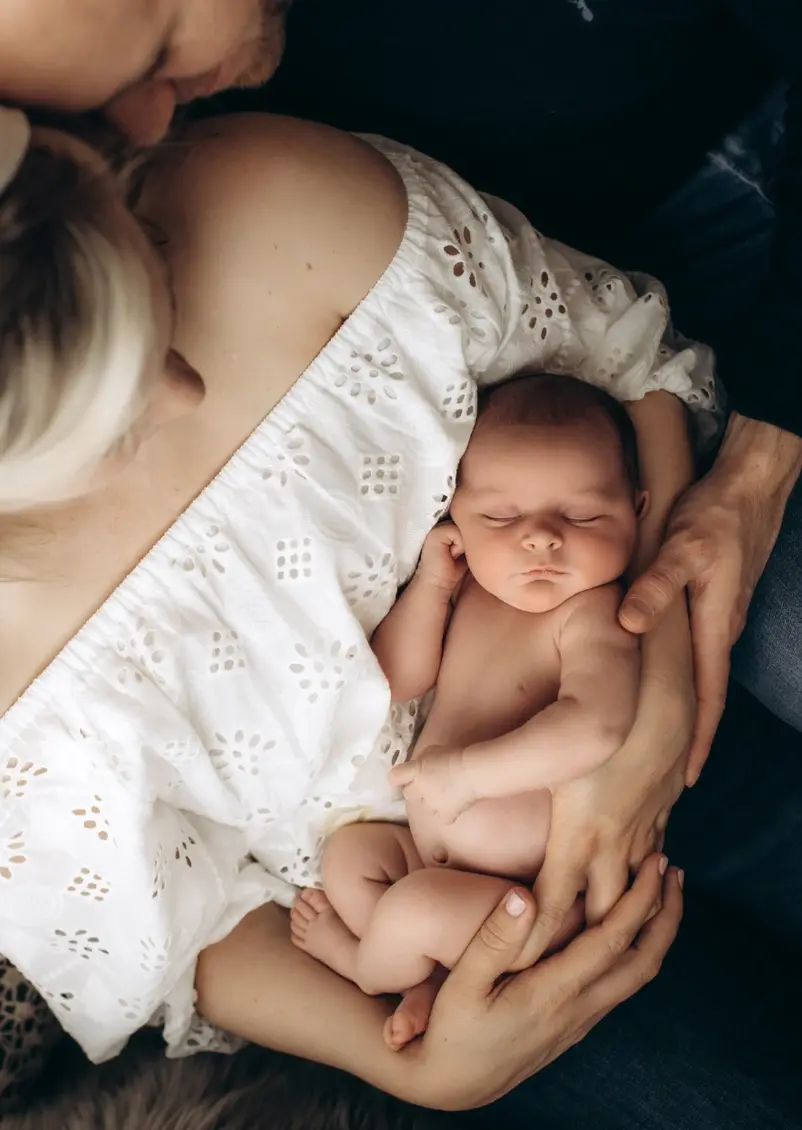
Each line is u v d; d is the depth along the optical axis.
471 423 0.92
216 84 0.73
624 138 1.08
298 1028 1.00
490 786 0.89
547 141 1.06
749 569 1.00
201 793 0.90
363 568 0.88
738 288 1.16
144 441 0.75
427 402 0.88
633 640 0.93
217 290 0.81
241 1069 1.03
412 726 1.01
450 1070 0.93
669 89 1.05
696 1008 1.04
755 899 1.16
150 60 0.61
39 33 0.53
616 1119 1.00
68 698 0.81
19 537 0.77
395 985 0.98
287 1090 1.00
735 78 1.09
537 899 0.92
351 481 0.86
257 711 0.87
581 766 0.88
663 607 0.93
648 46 1.00
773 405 0.94
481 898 0.92
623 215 1.18
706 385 1.07
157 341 0.61
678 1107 0.99
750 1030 1.02
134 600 0.81
